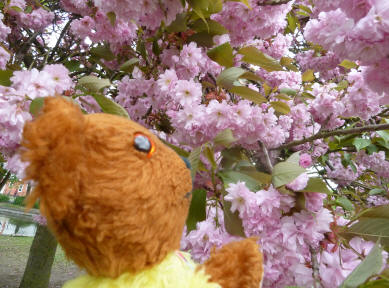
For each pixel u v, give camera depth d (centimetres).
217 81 50
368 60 30
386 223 34
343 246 37
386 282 21
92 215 17
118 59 74
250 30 59
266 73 73
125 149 19
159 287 19
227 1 54
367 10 27
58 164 16
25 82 38
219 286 20
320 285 33
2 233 380
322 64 83
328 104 63
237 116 47
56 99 18
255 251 22
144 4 42
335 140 82
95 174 17
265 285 36
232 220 38
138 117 64
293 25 87
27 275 164
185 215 23
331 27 30
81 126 17
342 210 57
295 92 66
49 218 18
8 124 38
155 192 19
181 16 51
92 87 44
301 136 72
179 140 52
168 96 56
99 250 18
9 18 109
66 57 112
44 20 115
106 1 41
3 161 66
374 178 116
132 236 18
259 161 60
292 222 36
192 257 38
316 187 35
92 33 68
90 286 20
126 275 19
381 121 80
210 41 54
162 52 57
